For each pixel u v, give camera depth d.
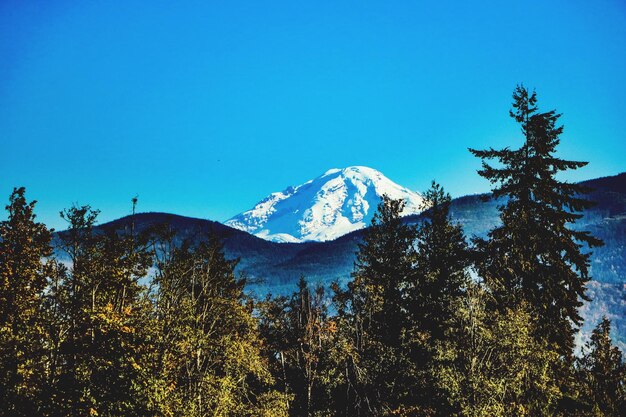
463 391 18.75
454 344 20.38
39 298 15.62
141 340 16.30
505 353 19.25
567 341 22.34
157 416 16.17
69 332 15.41
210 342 22.98
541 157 22.77
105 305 16.48
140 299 18.58
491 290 22.77
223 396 21.08
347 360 25.98
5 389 13.68
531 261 22.52
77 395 14.45
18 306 14.67
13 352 14.01
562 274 22.11
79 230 16.69
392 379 25.67
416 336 25.50
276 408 24.08
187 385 20.97
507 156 23.42
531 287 22.45
